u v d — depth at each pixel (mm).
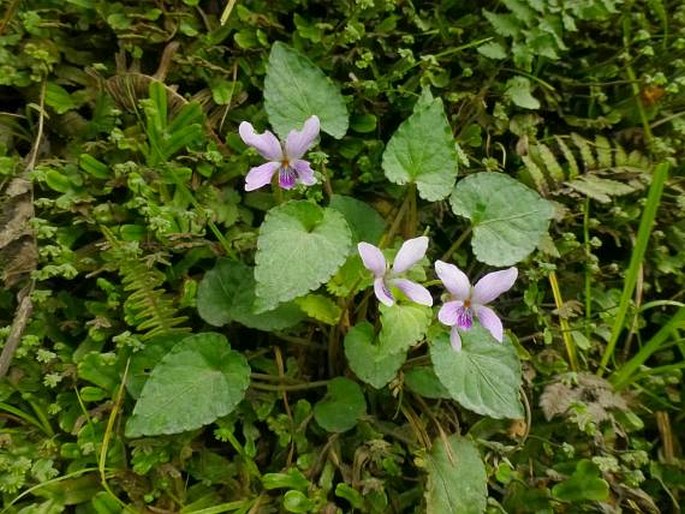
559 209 141
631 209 149
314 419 122
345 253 108
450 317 106
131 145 123
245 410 120
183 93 136
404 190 139
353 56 140
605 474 125
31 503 108
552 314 140
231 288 122
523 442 124
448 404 127
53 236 119
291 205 108
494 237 124
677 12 160
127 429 105
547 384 131
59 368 113
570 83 156
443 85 144
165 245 121
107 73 131
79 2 125
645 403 142
